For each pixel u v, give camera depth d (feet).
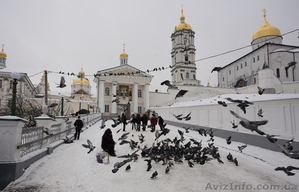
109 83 155.53
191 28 217.36
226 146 34.40
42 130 27.68
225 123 42.98
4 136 18.65
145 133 54.39
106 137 28.78
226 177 19.90
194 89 169.17
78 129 42.45
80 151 31.19
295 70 145.69
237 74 193.88
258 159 25.99
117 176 20.33
